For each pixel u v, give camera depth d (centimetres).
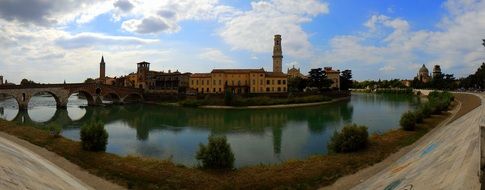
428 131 5591
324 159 3747
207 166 3347
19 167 1875
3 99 17938
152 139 6084
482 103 7312
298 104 14275
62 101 12612
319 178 3152
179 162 4253
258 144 5506
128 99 17562
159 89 18125
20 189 1450
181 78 18812
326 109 12419
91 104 14325
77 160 3622
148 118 9812
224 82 17012
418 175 2203
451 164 2014
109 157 3722
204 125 8156
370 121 8550
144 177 3116
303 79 18650
